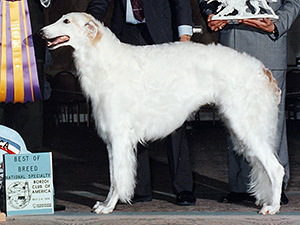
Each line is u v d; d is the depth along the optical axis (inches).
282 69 167.8
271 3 167.5
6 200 148.1
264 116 149.2
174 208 158.9
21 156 149.1
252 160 152.6
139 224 139.9
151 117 152.5
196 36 462.3
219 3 170.2
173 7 168.9
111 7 461.1
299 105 428.8
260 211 148.9
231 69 149.6
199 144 331.0
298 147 313.9
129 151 150.9
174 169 165.2
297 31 459.5
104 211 151.1
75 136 383.6
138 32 168.1
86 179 217.8
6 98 166.4
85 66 151.9
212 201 168.9
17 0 165.5
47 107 419.5
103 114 151.3
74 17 150.9
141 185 169.3
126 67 151.4
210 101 153.4
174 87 151.6
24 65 166.4
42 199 150.3
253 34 165.9
